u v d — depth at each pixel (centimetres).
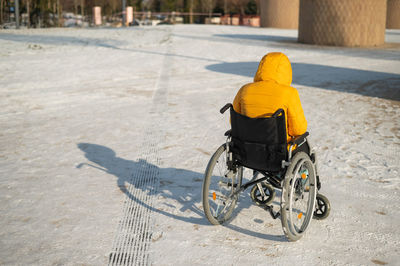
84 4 5153
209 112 770
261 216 390
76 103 834
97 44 1952
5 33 2595
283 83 343
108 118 727
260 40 2300
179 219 380
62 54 1577
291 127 338
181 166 511
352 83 1068
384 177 473
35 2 3744
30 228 360
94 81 1063
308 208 357
